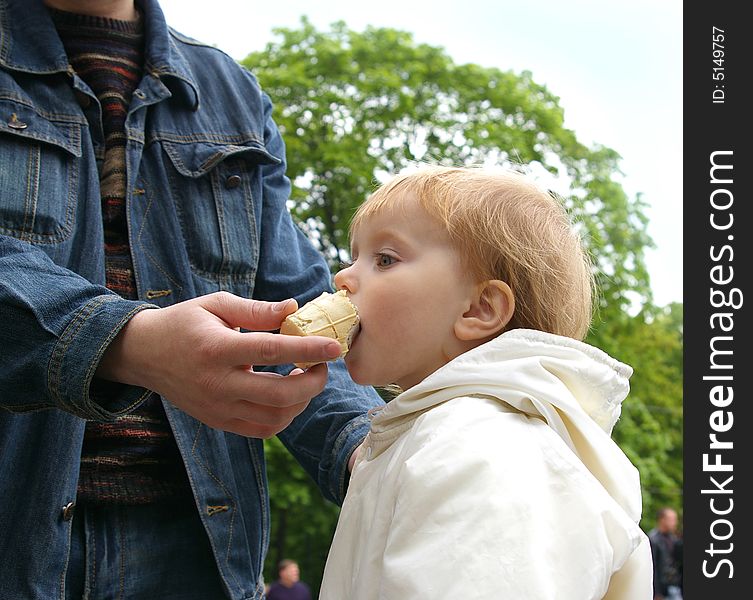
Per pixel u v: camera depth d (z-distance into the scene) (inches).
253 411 57.0
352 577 62.2
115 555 69.7
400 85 648.4
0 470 65.4
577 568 52.0
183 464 74.1
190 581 72.7
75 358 55.8
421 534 52.6
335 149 623.2
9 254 61.1
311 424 79.0
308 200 632.4
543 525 52.3
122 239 77.0
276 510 665.0
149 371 56.5
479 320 65.0
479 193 67.6
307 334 57.8
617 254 658.2
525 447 55.0
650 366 776.9
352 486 65.4
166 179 79.9
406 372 66.1
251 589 75.0
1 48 74.3
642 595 59.8
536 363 60.0
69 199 73.4
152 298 75.9
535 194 70.7
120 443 71.2
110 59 81.0
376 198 68.8
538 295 67.0
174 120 82.6
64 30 80.4
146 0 85.7
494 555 50.4
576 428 60.1
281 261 85.4
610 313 652.7
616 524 54.3
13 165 71.5
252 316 57.7
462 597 49.6
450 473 53.2
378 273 66.2
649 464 708.7
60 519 66.5
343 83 657.0
